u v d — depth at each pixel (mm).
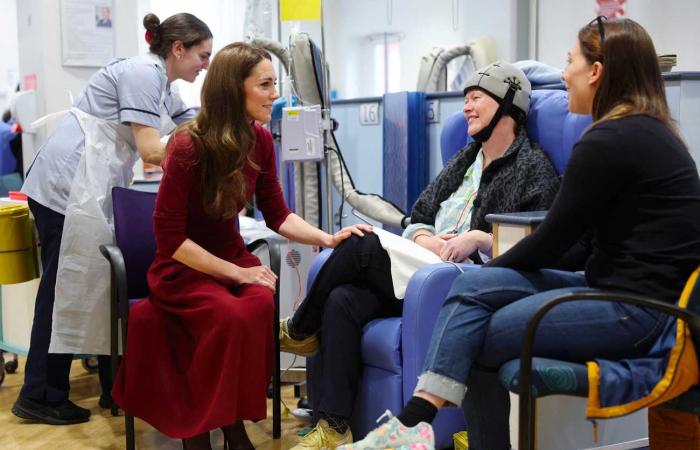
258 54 2324
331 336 2367
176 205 2291
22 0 4605
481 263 2592
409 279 2318
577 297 1559
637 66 1782
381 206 3645
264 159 2568
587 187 1728
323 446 2307
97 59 4395
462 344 1779
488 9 6148
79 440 2748
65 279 2812
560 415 2230
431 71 5840
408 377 2268
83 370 3789
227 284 2379
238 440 2324
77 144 2889
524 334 1611
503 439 2025
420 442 1749
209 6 6914
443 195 2877
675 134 1771
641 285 1680
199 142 2271
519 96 2693
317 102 3412
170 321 2338
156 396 2324
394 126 4043
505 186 2627
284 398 3209
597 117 1835
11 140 4910
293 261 3242
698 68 4320
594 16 5090
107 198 2885
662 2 4531
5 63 6988
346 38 7750
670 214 1688
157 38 2926
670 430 1931
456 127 3047
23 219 3094
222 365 2201
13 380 3627
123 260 2518
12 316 3457
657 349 1659
